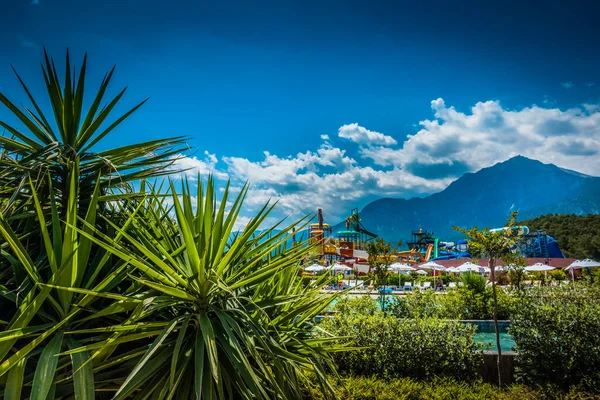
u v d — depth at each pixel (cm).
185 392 325
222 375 342
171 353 328
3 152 368
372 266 1659
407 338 743
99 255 372
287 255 391
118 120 398
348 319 813
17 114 368
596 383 680
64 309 318
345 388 587
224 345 335
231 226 347
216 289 351
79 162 368
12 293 322
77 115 383
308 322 462
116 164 403
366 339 745
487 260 4188
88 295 309
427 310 1437
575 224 10956
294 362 397
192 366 337
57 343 295
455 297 1695
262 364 325
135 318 309
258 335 325
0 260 351
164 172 406
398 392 600
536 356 730
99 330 293
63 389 308
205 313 344
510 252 1020
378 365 725
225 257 346
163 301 332
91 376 287
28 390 314
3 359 304
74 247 318
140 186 443
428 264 4300
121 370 330
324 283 443
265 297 422
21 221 374
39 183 346
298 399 385
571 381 708
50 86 378
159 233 397
